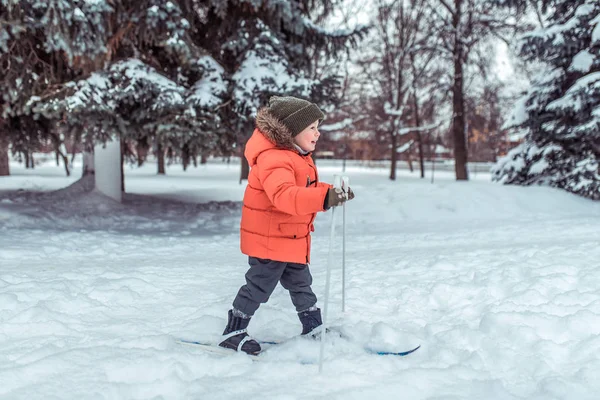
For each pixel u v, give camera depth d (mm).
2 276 4504
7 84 8758
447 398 2137
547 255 4977
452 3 21812
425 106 27109
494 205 12773
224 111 10680
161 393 2242
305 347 2773
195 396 2215
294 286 2871
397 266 5109
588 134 13445
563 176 14664
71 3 7930
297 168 2600
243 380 2381
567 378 2318
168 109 9484
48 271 4926
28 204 11344
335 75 10789
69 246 7238
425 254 5867
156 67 10445
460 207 12609
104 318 3414
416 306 3672
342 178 2377
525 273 4250
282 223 2658
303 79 10453
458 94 22000
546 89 14961
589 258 4742
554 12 15656
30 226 9305
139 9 9094
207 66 10422
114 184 12430
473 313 3395
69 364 2506
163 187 19953
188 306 3725
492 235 8406
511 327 2871
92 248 7145
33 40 9203
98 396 2170
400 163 51531
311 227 2809
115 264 5750
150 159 54719
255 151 2635
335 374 2457
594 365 2432
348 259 6000
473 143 51438
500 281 4004
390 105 27656
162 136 9531
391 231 10039
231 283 4551
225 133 10797
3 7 8016
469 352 2682
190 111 9438
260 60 10609
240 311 2779
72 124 9070
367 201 13250
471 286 3930
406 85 27516
